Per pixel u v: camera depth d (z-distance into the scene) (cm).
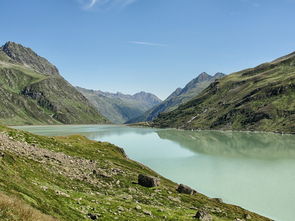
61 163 5400
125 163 8481
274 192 7481
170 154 14175
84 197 3469
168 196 5169
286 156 13762
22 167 3659
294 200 6850
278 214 5981
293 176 9338
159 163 11688
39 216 1902
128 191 4834
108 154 9062
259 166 11150
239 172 10019
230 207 5725
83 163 6112
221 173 9825
